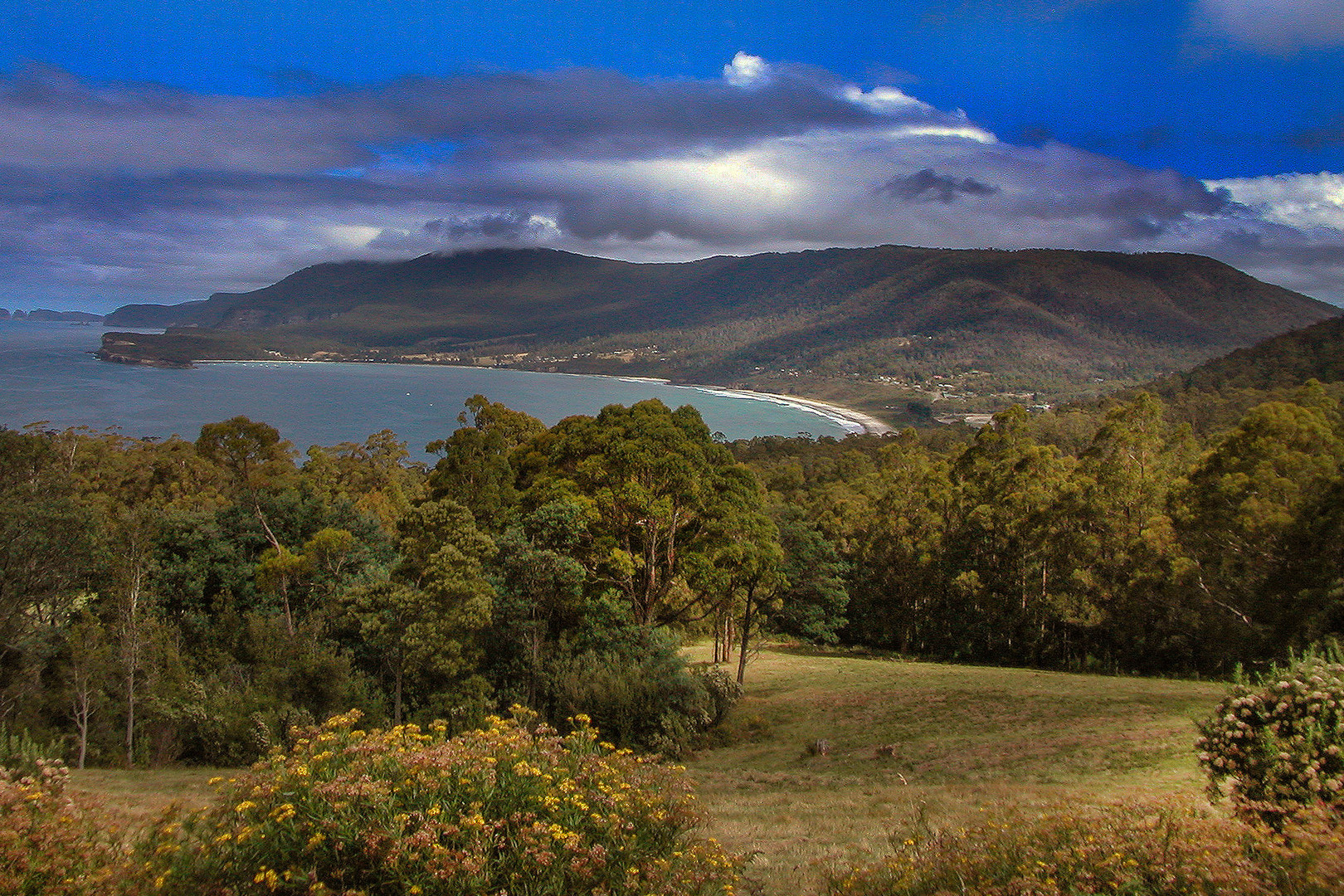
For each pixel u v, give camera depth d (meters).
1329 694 7.98
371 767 7.07
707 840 7.96
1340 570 30.16
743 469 36.50
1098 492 42.25
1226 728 8.57
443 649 24.00
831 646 54.75
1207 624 35.66
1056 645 46.25
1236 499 33.50
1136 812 8.12
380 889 6.24
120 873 6.47
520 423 46.97
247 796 6.91
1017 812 9.01
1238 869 6.11
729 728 26.97
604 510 31.80
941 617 51.69
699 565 30.88
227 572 33.22
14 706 23.50
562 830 6.53
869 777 19.67
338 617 29.53
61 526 25.75
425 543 25.31
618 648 26.92
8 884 6.01
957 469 55.16
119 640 24.67
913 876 7.44
